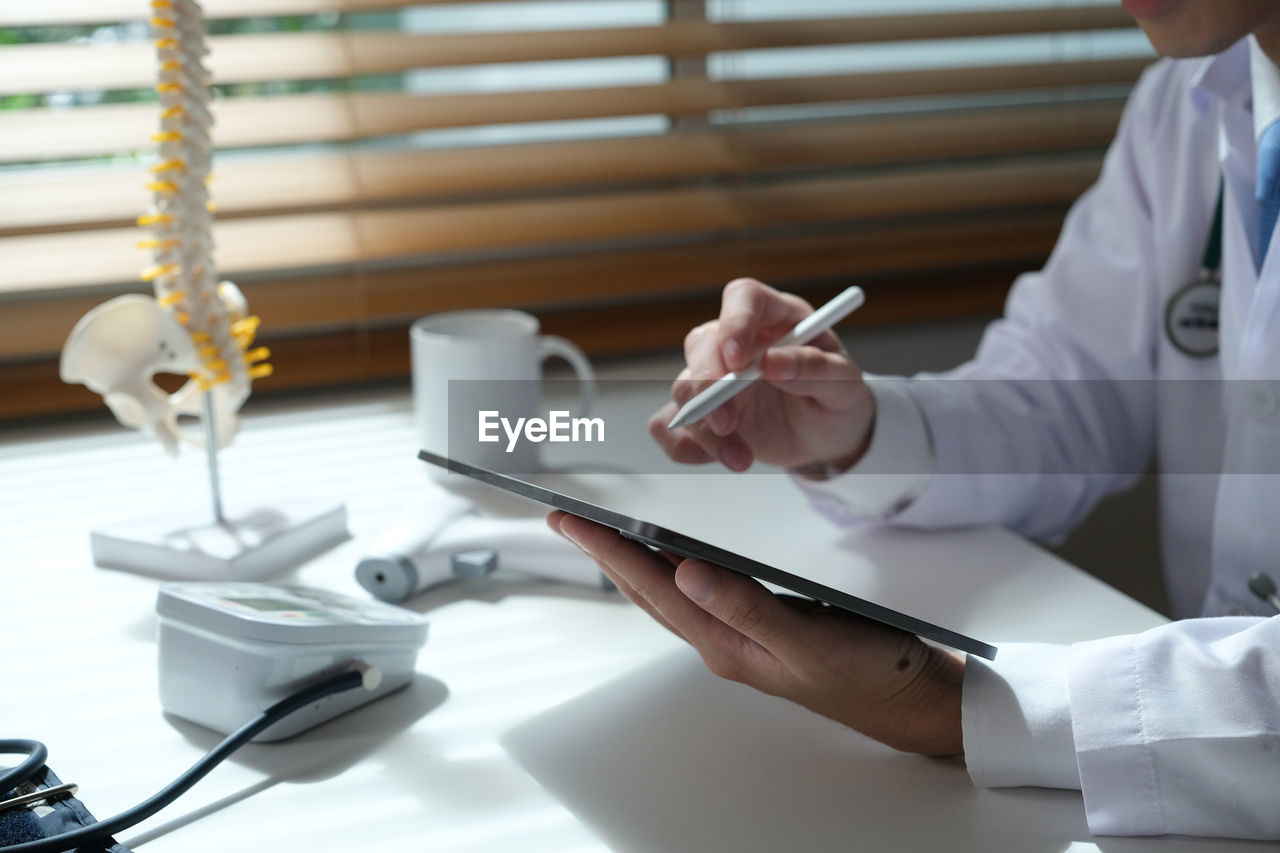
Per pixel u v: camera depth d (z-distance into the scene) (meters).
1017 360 0.98
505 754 0.56
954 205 1.37
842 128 1.34
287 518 0.79
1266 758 0.48
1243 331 0.84
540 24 1.28
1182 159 0.93
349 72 1.12
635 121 1.33
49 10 1.03
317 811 0.51
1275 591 0.70
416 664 0.64
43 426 1.07
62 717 0.59
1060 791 0.53
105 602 0.71
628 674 0.63
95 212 1.08
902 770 0.54
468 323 0.96
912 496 0.82
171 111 0.73
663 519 0.79
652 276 1.30
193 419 1.10
